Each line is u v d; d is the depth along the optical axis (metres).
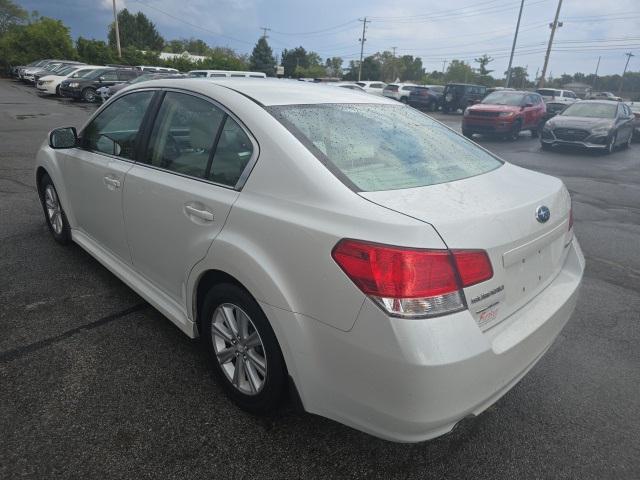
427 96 29.86
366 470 2.18
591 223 6.61
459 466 2.24
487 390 1.88
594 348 3.30
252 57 76.50
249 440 2.32
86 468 2.11
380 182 2.11
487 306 1.90
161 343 3.06
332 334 1.88
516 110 16.80
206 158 2.51
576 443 2.41
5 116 15.04
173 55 55.12
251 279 2.12
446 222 1.81
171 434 2.33
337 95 2.87
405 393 1.74
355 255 1.80
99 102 21.94
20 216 5.36
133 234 3.04
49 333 3.12
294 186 2.08
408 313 1.72
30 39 44.75
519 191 2.31
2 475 2.05
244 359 2.41
